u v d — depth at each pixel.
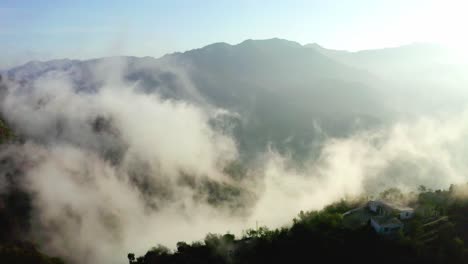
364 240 58.34
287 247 62.66
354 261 55.97
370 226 60.19
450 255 54.34
